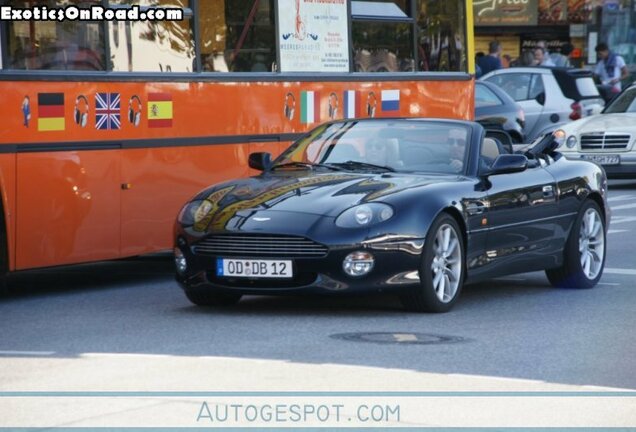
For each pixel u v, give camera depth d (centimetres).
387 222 1395
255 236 1396
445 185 1475
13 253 1527
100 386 1060
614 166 3134
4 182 1506
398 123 1625
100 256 1631
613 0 4862
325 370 1126
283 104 1864
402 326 1365
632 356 1215
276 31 1856
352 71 1975
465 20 2195
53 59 1559
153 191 1689
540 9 4844
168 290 1673
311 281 1395
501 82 3866
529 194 1596
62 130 1569
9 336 1312
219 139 1773
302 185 1470
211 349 1227
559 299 1599
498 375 1116
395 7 2056
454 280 1470
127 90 1648
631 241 2225
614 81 4353
